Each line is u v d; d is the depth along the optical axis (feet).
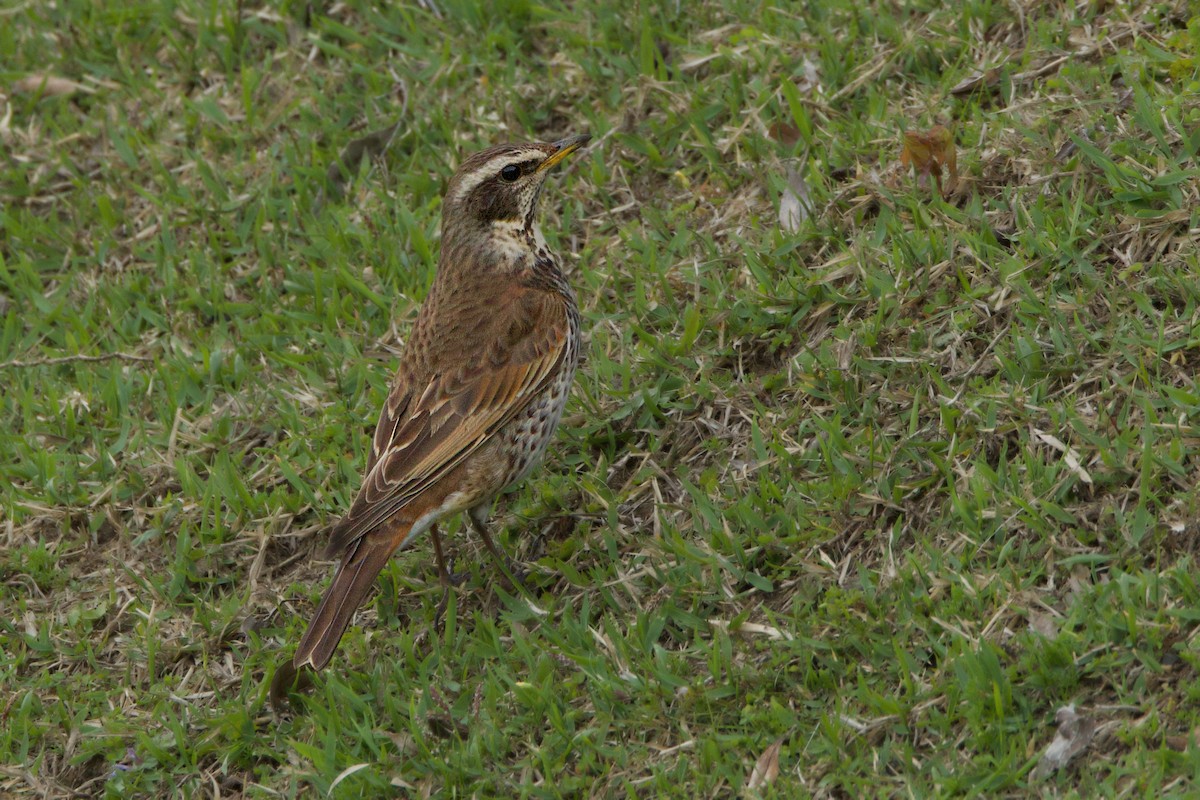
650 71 47.29
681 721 31.07
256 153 49.34
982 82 42.52
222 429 41.50
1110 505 31.89
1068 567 31.14
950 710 29.22
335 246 45.57
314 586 37.47
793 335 38.75
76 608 38.19
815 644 31.37
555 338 36.19
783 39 46.39
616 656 32.94
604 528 36.27
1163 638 29.01
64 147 51.24
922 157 39.88
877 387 36.42
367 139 48.14
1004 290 36.45
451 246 37.40
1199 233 35.86
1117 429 32.96
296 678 33.96
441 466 34.63
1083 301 35.55
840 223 40.63
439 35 51.06
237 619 36.91
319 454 40.34
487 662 33.96
